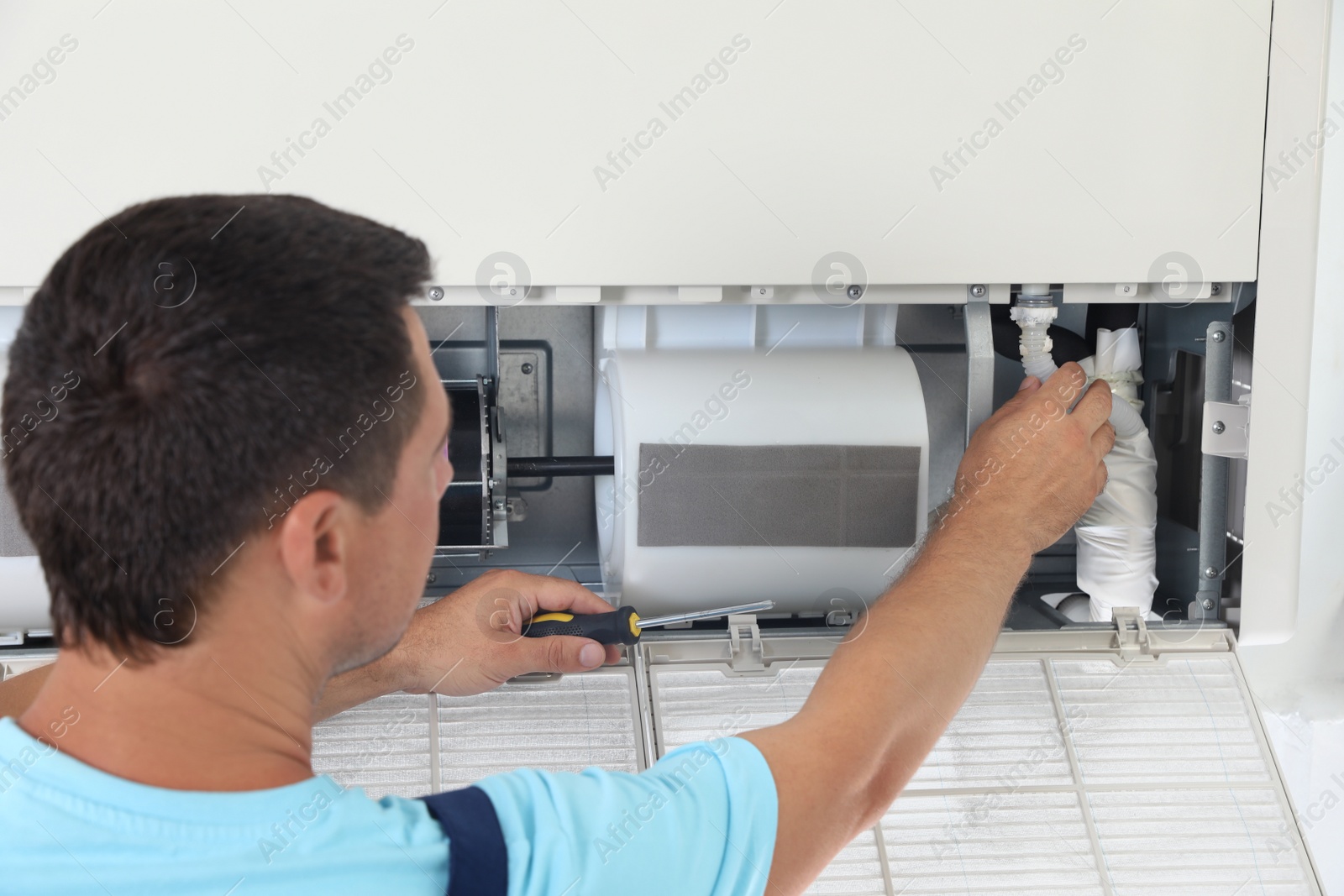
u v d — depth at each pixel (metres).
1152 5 0.99
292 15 0.92
